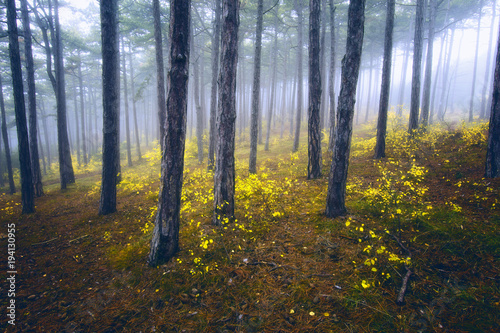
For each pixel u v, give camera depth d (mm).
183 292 3598
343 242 4223
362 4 4551
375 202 5551
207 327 2984
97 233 6234
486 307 2717
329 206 5180
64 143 15500
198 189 8977
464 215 4434
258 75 10359
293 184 8180
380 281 3301
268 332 2797
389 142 11812
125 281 4031
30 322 3316
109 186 7617
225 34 4980
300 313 2988
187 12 3949
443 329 2574
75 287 4035
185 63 4031
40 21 13773
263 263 3971
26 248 5621
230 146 5320
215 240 4668
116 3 14883
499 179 5367
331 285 3348
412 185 6465
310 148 8688
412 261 3527
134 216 7199
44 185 17844
